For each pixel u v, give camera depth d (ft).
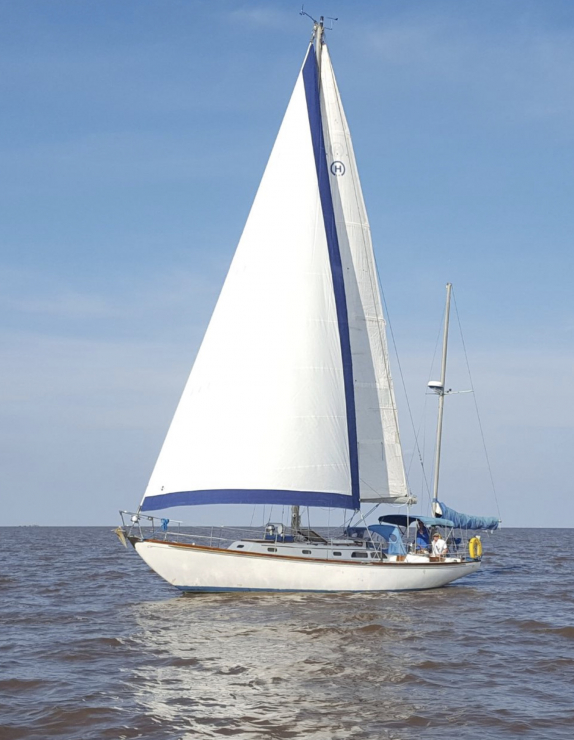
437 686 55.36
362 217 103.50
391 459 102.27
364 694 53.16
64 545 283.18
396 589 97.45
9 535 462.19
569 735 45.16
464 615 85.30
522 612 89.35
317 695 52.80
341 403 96.27
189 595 94.84
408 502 102.53
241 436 92.89
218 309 96.22
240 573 92.07
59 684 56.03
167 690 54.13
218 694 53.06
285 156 99.04
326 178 100.22
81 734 45.32
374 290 103.45
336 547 94.94
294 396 94.12
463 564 104.17
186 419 94.32
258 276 96.12
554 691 54.54
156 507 93.35
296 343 95.09
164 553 91.56
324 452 94.58
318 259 97.60
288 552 93.20
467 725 46.85
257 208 97.81
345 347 98.94
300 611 83.35
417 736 44.96
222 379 94.12
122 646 68.80
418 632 74.49
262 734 45.27
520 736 44.96
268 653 64.80
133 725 46.83
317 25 103.30
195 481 92.79
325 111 102.78
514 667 61.62
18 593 110.01
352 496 96.02
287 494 92.68
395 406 103.30
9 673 59.31
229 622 77.87
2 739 44.60
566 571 154.30
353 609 85.05
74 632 76.43
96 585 120.78
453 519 110.11
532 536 501.15
